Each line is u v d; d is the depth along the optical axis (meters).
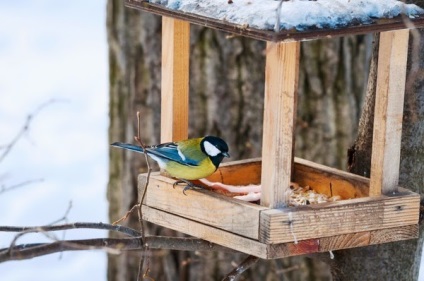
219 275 14.20
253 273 14.20
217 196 9.77
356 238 9.69
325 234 9.50
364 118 10.59
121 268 14.70
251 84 13.95
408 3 10.16
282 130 9.35
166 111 10.69
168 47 10.55
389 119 9.96
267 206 9.45
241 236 9.50
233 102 14.02
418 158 10.38
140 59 14.29
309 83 14.05
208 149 10.31
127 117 14.45
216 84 14.01
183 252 14.26
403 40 9.88
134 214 14.61
